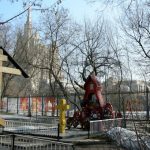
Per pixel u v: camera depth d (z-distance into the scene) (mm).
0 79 8297
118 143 7535
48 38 40875
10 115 37094
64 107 19688
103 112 22172
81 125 22000
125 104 7062
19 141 12742
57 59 40844
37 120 26828
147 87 8398
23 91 60094
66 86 40469
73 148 10641
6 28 45188
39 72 53875
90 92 23109
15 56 43906
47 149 11656
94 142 15984
